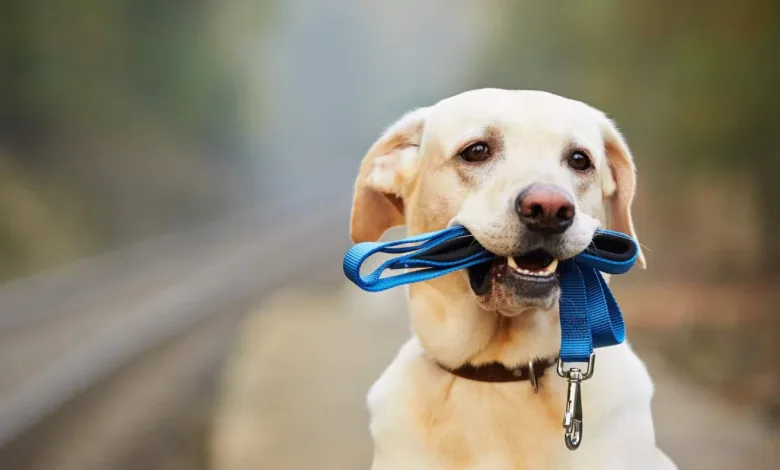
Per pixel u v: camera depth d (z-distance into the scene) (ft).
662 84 55.67
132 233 107.34
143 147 127.65
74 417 31.40
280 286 70.44
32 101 96.73
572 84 73.46
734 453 23.68
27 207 85.56
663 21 55.42
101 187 105.09
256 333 45.52
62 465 25.49
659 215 55.83
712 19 48.73
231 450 25.43
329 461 23.82
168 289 71.10
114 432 28.89
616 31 60.08
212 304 60.95
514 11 100.63
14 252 78.18
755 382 30.12
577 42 73.26
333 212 172.14
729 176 47.83
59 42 102.37
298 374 34.37
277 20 207.82
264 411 29.35
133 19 125.29
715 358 33.30
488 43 119.24
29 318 56.65
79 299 65.41
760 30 45.98
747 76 45.85
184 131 151.94
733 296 41.98
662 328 38.24
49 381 38.09
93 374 38.88
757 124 45.47
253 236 124.67
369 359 36.52
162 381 36.29
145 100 133.69
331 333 43.14
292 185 239.91
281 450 24.90
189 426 28.35
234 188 166.40
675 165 53.93
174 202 127.75
